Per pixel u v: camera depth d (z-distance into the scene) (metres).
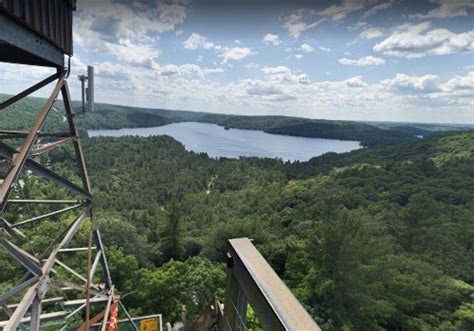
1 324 4.96
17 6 2.70
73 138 4.91
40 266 3.91
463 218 25.77
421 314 20.80
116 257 18.53
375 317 21.23
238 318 3.00
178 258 31.81
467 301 20.75
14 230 4.95
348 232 24.88
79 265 18.19
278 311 2.13
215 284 18.94
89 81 5.07
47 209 26.84
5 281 15.21
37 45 3.32
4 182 2.62
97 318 5.93
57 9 3.80
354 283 22.34
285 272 26.52
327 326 21.08
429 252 24.72
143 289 17.47
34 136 3.18
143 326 9.41
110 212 40.66
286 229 35.31
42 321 6.10
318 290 22.62
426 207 26.44
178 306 17.94
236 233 31.08
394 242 26.22
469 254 23.55
